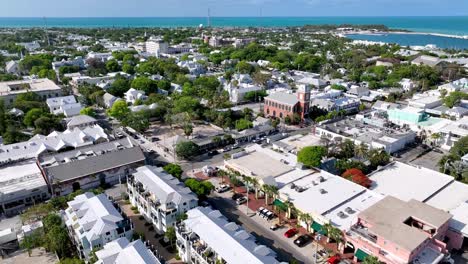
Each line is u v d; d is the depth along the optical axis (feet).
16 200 363.15
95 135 517.96
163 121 631.97
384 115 609.01
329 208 323.78
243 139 545.03
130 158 436.76
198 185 359.66
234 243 255.91
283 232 323.98
